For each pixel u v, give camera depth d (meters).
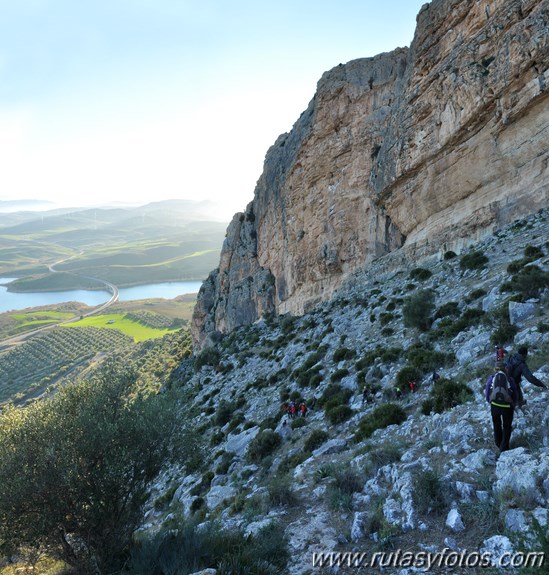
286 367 39.38
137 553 9.39
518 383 8.34
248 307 83.94
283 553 7.85
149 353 164.12
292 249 68.25
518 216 32.97
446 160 39.34
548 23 29.06
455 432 10.05
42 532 10.96
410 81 44.12
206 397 47.06
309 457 16.30
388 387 19.84
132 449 12.25
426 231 43.06
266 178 82.81
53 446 11.01
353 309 42.53
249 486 18.12
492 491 7.22
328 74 59.12
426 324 25.84
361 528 7.82
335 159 57.75
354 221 55.50
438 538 6.78
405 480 8.60
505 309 19.05
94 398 13.07
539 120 31.06
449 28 39.09
